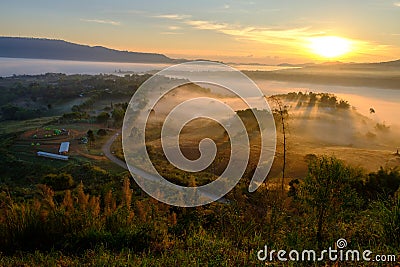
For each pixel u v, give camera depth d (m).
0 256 4.65
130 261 4.32
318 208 5.16
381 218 5.10
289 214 6.23
